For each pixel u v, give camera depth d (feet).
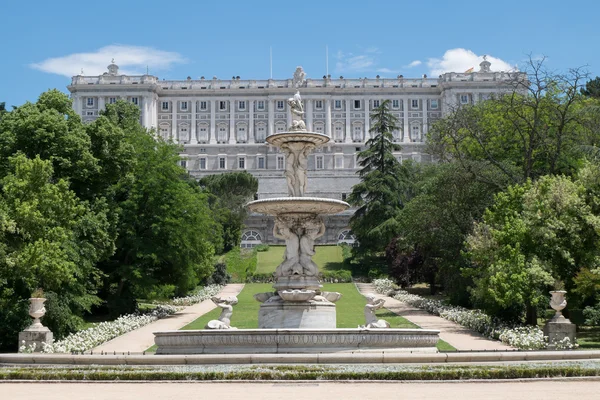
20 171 94.79
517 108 142.51
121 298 126.52
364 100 456.86
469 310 117.60
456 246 131.13
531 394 45.09
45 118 110.63
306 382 50.49
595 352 61.21
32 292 87.71
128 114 208.33
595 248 96.07
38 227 90.84
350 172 393.09
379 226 209.67
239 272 231.71
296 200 72.84
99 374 52.60
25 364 60.95
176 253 129.80
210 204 276.41
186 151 451.12
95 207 113.19
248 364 57.52
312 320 71.87
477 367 54.24
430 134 193.67
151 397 44.78
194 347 62.90
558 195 97.09
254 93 457.27
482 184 132.46
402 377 51.19
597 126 135.64
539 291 91.25
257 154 450.30
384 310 134.92
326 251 274.77
